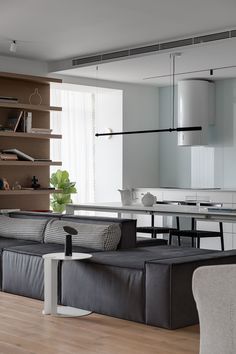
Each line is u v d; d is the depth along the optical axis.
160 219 9.93
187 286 4.92
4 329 4.77
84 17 6.69
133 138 10.48
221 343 2.76
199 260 5.05
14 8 6.34
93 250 6.04
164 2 6.09
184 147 10.54
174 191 9.80
